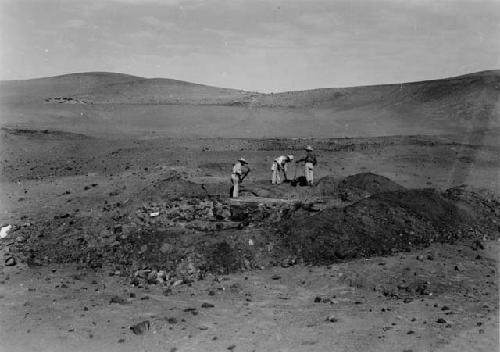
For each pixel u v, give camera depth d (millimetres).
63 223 16188
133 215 16500
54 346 9109
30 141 31500
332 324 9922
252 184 20422
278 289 12125
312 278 12695
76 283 12578
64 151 29312
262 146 31703
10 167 25500
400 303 11070
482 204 17922
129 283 12641
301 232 14562
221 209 16703
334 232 14586
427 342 8938
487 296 11320
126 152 28438
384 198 16359
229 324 10055
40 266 13844
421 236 14945
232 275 13148
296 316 10414
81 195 19656
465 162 26188
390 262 13289
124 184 20656
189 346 9094
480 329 9406
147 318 10336
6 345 9156
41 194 20328
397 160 26938
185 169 22422
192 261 13547
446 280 12234
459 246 14531
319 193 19078
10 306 10969
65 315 10461
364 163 26641
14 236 15398
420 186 21797
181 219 16312
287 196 18641
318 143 33000
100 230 15484
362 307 10867
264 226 15727
